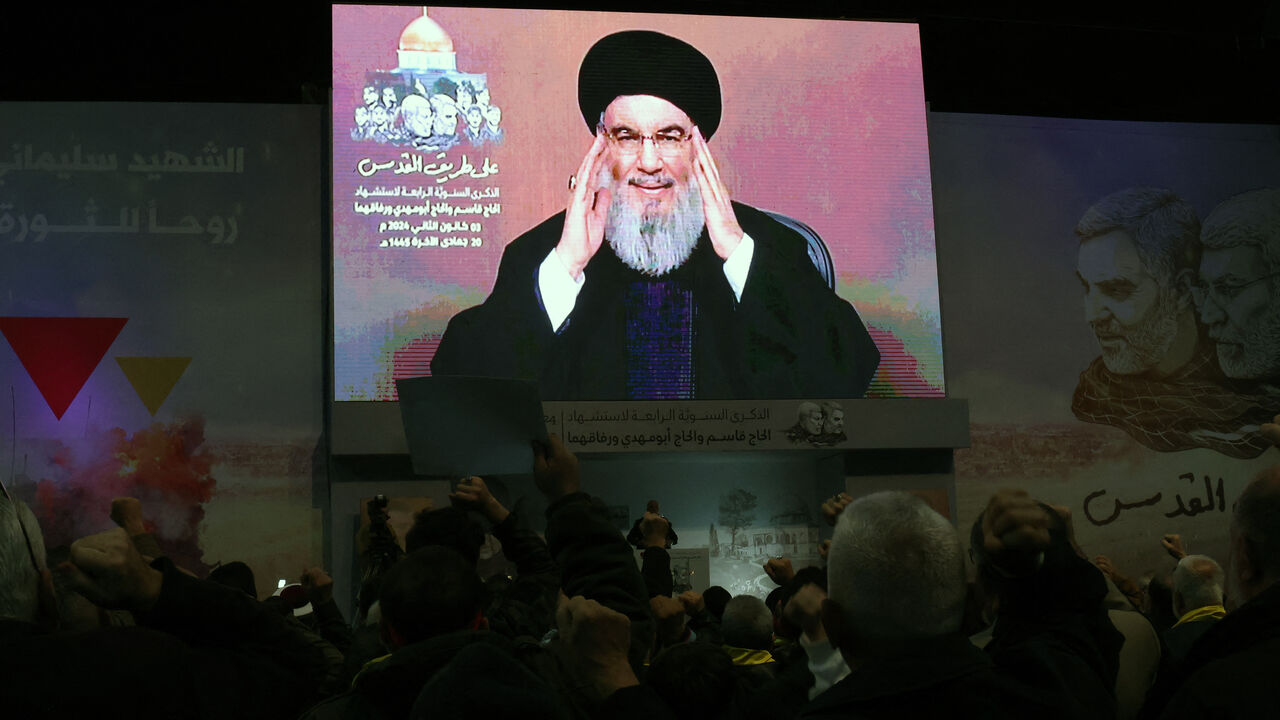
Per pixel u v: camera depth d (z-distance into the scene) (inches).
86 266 457.7
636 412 456.1
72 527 433.7
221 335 460.8
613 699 72.6
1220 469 513.3
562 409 450.9
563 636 75.0
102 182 466.6
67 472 438.6
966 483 494.0
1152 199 534.9
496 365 454.6
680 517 485.4
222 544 442.9
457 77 476.7
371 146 465.4
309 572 116.5
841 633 65.9
